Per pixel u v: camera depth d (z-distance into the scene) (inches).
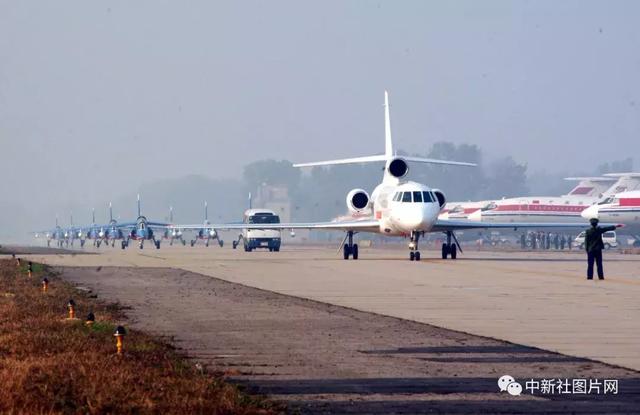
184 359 2751.0
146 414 1969.7
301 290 5388.8
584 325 3634.4
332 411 2080.5
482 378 2480.3
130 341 3004.4
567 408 2121.1
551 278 6338.6
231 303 4601.4
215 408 2017.7
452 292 5187.0
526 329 3511.3
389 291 5275.6
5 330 3238.2
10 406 2005.4
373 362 2746.1
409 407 2126.0
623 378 2470.5
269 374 2544.3
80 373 2368.4
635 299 4736.7
